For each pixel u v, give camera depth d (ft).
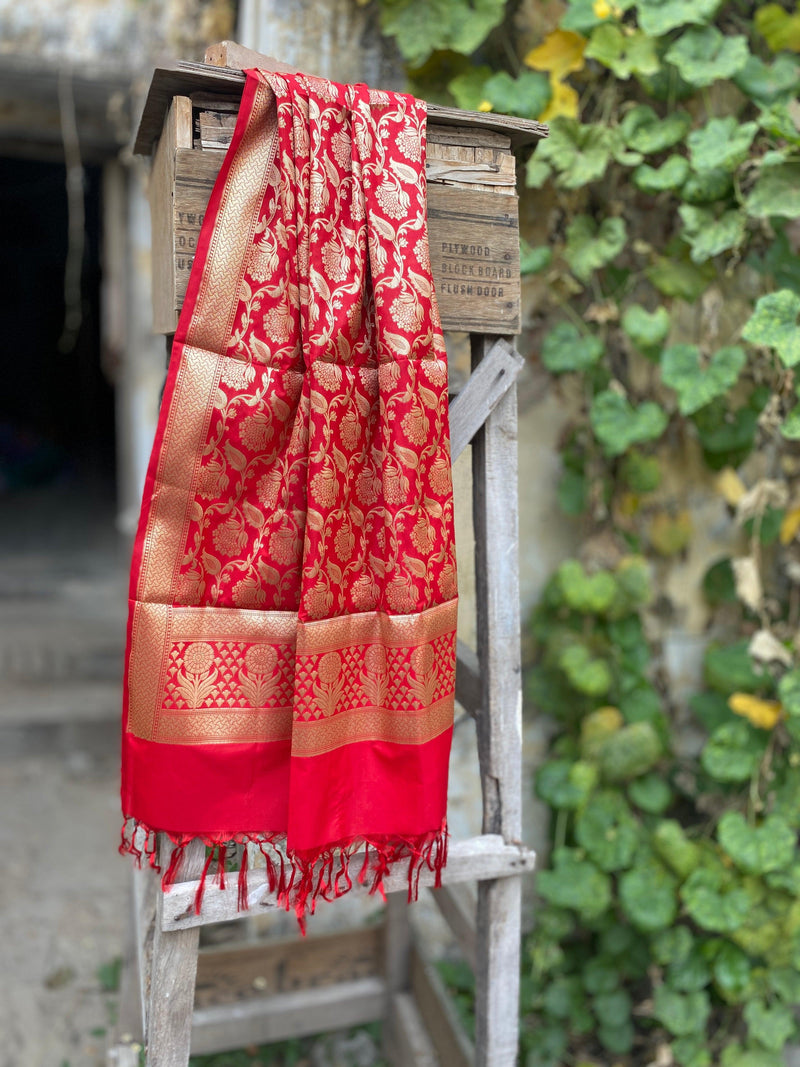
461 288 4.78
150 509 4.10
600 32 7.02
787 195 7.03
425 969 7.52
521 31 7.61
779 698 7.88
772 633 8.61
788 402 7.59
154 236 4.99
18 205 28.81
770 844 7.48
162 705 4.20
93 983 8.43
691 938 7.86
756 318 6.59
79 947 8.89
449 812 8.33
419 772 4.49
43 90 12.68
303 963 7.84
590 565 8.26
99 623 16.22
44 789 11.96
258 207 4.08
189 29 10.69
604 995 8.02
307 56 7.24
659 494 8.63
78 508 29.01
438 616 4.56
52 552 22.31
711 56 7.02
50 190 26.07
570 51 7.20
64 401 37.11
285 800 4.44
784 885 7.55
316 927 8.32
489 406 5.04
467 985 8.35
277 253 4.13
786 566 8.57
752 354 8.07
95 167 23.30
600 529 8.26
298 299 4.18
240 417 4.13
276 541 4.29
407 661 4.40
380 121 4.28
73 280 13.43
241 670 4.31
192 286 4.00
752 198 7.06
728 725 8.00
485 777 5.42
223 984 7.63
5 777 12.21
